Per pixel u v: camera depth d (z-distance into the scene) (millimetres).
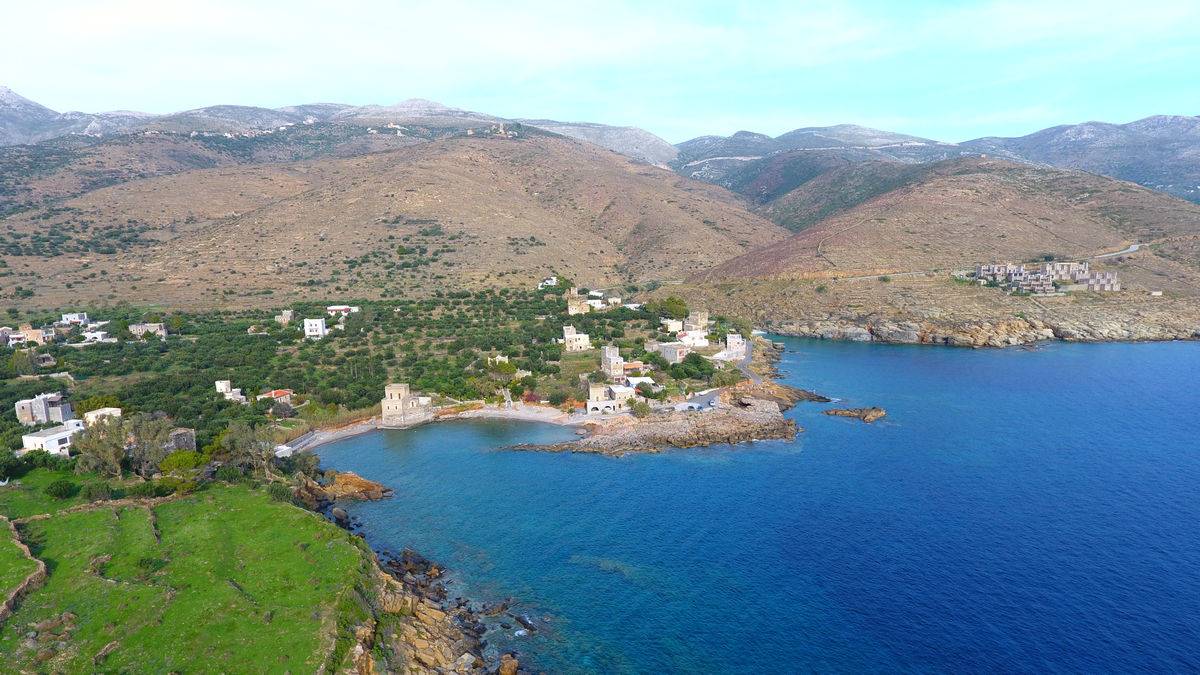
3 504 80188
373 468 115312
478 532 90250
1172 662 61531
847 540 86562
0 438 100312
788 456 118812
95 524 75625
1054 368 186875
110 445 91875
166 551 70562
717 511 96250
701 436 127812
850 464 114062
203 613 59250
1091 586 74188
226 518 79938
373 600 66062
